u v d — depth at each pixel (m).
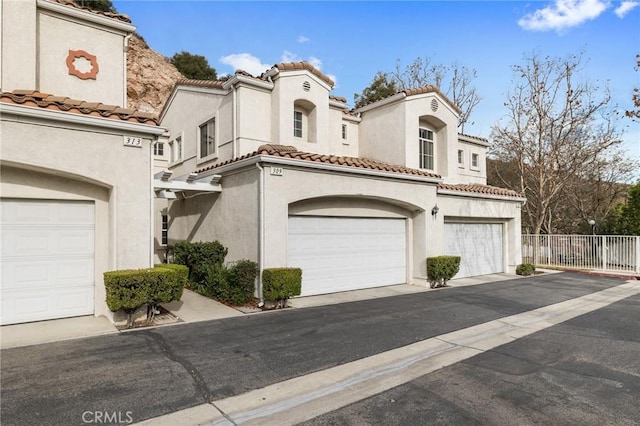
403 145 16.33
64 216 7.98
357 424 4.08
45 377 5.12
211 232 13.08
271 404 4.52
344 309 9.86
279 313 9.27
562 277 17.66
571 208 30.38
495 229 18.80
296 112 15.23
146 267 8.30
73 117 7.28
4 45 9.01
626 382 5.34
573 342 7.27
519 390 5.03
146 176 8.34
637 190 23.05
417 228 14.34
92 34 11.03
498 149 28.66
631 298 12.39
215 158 14.98
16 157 6.82
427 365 5.95
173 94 18.86
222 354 6.21
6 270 7.41
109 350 6.26
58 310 7.91
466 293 12.80
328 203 11.95
